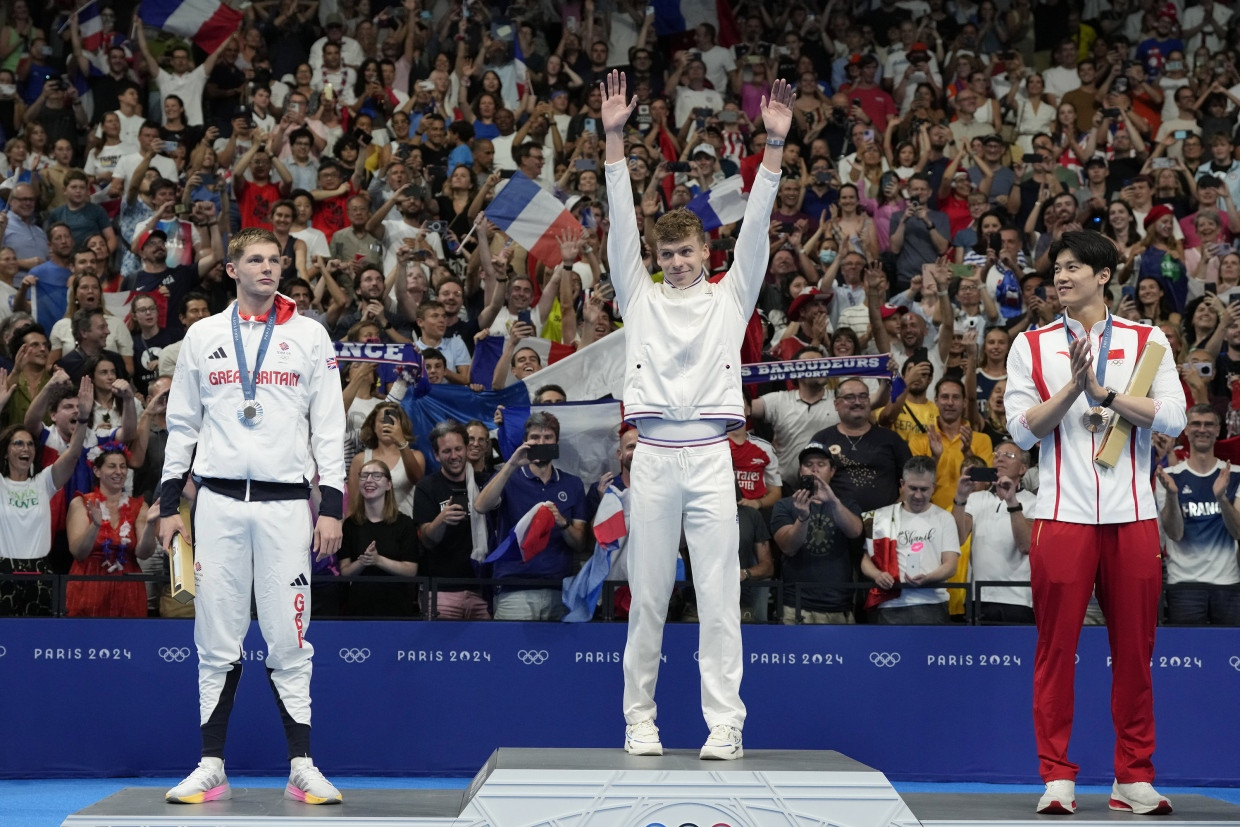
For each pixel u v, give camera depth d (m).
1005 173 11.07
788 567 6.97
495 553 6.53
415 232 9.61
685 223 4.42
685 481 4.34
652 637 4.42
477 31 11.59
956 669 6.57
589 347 7.84
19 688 6.28
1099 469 4.41
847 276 9.45
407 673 6.50
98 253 9.20
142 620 6.39
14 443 6.81
